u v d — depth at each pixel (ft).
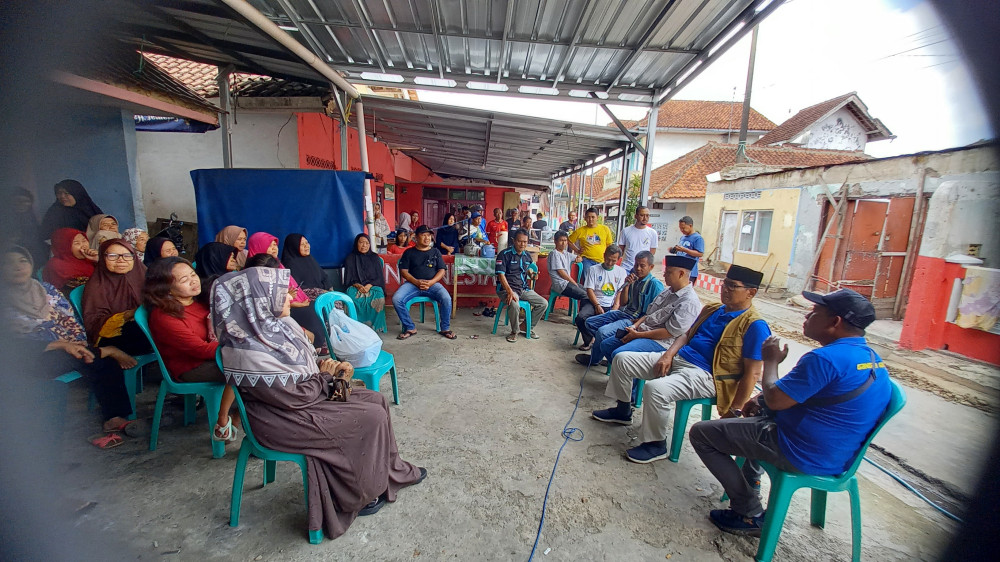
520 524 6.91
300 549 6.22
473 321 19.04
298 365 6.35
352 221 15.72
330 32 13.87
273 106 21.57
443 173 55.16
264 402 6.21
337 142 27.58
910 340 19.22
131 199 17.42
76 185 12.46
